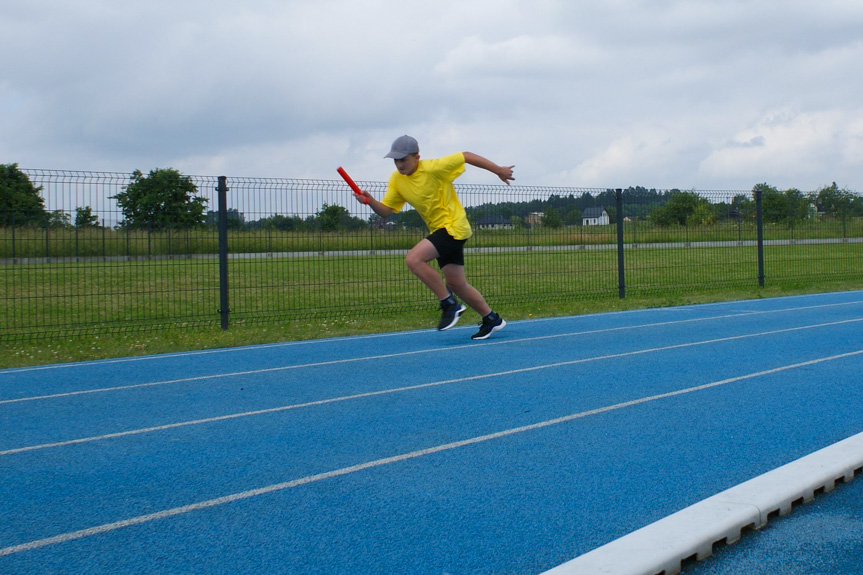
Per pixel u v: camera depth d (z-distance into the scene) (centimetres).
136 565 308
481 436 485
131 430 517
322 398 605
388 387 644
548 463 427
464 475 409
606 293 1398
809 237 1684
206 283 1048
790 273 1678
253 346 894
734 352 802
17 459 454
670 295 1412
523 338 924
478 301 886
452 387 639
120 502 380
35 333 955
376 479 406
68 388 658
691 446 454
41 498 387
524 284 1402
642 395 598
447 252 841
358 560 308
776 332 953
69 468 436
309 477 412
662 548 297
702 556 305
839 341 870
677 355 788
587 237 1323
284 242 1046
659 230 1426
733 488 359
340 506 368
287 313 1131
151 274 970
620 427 501
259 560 310
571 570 282
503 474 409
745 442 460
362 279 1120
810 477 371
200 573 300
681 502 362
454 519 348
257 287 1052
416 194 821
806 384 630
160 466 436
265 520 353
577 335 946
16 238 895
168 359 805
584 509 356
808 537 324
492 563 303
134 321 1045
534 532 331
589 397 593
